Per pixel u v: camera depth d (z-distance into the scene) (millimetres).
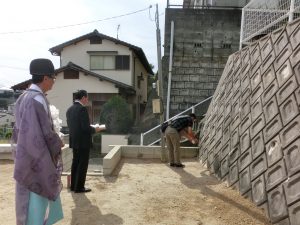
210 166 7055
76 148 5203
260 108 5473
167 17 14062
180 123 7453
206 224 4090
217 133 7285
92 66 22078
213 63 13578
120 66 21953
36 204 2725
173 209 4621
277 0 9195
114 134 17453
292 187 3863
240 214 4371
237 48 13727
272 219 4055
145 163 7895
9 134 18406
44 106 2758
